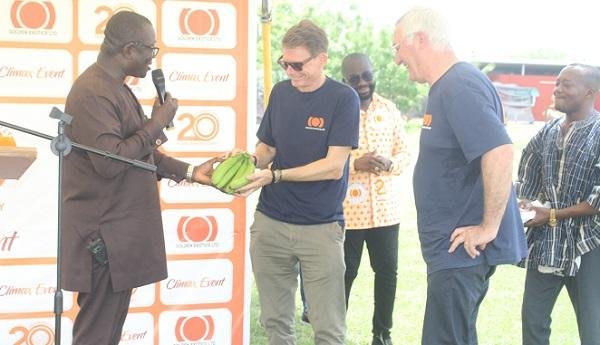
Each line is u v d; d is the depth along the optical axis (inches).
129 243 110.6
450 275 114.2
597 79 137.3
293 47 128.9
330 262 134.0
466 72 112.7
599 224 137.0
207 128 146.6
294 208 134.3
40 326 144.6
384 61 576.1
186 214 148.9
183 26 143.6
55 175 141.2
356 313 225.9
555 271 139.6
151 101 144.0
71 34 139.1
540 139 144.0
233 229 151.1
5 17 136.4
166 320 150.6
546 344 146.4
